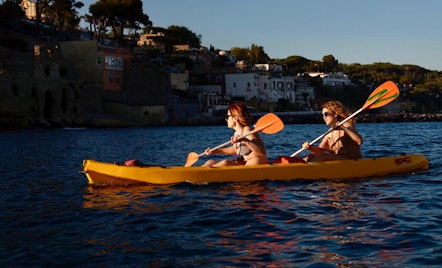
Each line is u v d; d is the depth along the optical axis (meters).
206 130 53.81
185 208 7.28
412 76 170.75
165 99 73.12
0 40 64.25
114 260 4.98
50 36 80.81
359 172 9.86
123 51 74.06
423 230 5.83
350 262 4.80
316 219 6.48
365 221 6.32
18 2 81.94
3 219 6.89
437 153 15.70
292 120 89.25
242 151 9.61
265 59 152.38
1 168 13.61
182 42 122.88
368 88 138.75
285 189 8.57
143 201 7.84
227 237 5.75
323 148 10.24
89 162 9.38
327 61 164.12
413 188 8.57
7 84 54.34
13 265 4.90
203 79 98.88
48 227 6.38
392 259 4.85
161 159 16.22
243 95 95.19
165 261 4.92
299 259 4.92
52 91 59.44
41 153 19.75
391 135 32.56
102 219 6.75
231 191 8.47
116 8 91.75
